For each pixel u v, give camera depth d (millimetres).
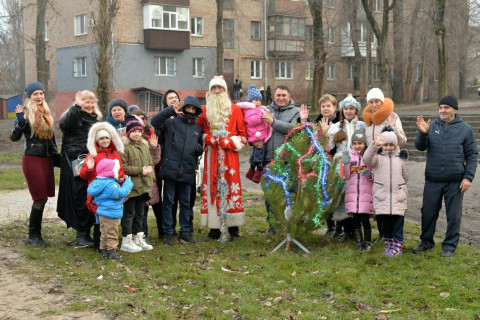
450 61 50125
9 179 16266
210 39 41969
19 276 6488
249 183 15758
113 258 7164
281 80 46281
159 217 8531
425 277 6375
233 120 8258
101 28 22031
